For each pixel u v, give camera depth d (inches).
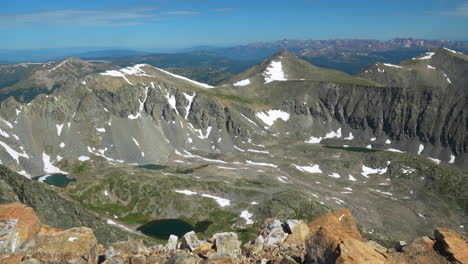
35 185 2731.3
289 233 1189.1
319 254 823.1
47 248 818.2
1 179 2657.5
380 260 754.8
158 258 930.7
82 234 888.3
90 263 839.1
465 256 817.5
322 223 1230.3
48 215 2527.1
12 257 809.5
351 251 765.9
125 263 919.7
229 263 961.5
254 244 1115.3
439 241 881.5
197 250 1049.5
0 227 917.8
